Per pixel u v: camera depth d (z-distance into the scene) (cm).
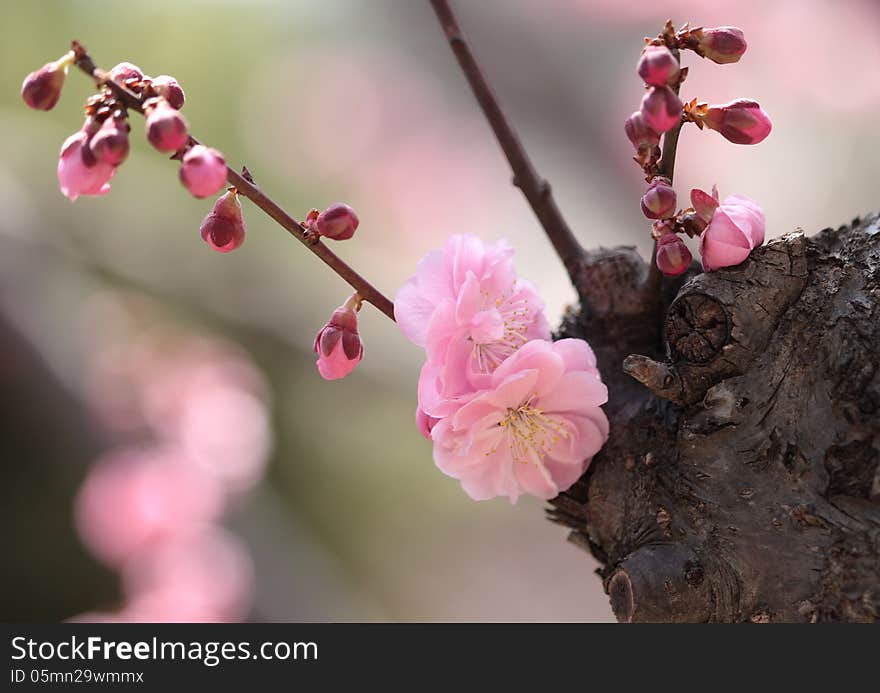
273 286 175
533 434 78
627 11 200
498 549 195
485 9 207
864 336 77
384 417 186
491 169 208
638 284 79
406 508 189
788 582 76
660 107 76
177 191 177
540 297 78
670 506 77
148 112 75
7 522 150
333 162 204
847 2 191
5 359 146
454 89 212
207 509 139
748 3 192
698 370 77
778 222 189
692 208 77
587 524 79
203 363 156
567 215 203
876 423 76
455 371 77
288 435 179
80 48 76
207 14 210
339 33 216
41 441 149
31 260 156
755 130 76
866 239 77
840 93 190
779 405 77
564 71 204
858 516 76
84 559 150
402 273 196
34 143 176
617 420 78
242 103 207
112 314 158
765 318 77
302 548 158
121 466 139
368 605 164
